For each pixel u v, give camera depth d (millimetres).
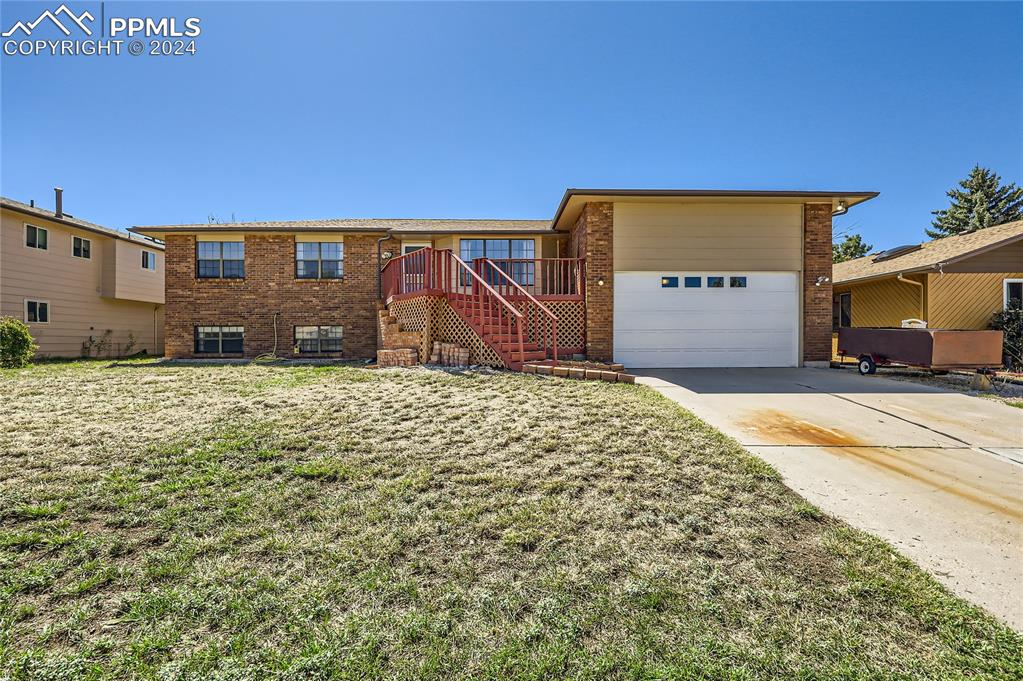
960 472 3914
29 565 2457
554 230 14180
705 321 11492
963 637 1942
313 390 7117
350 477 3689
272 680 1731
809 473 3861
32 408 5949
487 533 2822
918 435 5008
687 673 1769
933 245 14664
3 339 11469
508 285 12219
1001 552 2637
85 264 17094
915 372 10328
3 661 1817
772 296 11516
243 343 14172
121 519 2969
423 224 15836
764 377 9445
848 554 2590
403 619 2062
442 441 4590
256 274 14148
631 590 2268
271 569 2441
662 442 4543
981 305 12281
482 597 2215
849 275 15094
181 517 3002
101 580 2332
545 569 2453
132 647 1889
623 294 11500
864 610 2119
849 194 10750
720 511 3123
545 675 1766
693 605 2156
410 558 2553
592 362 10273
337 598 2201
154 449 4301
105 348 17922
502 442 4555
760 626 2020
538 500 3279
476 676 1763
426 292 10086
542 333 11812
